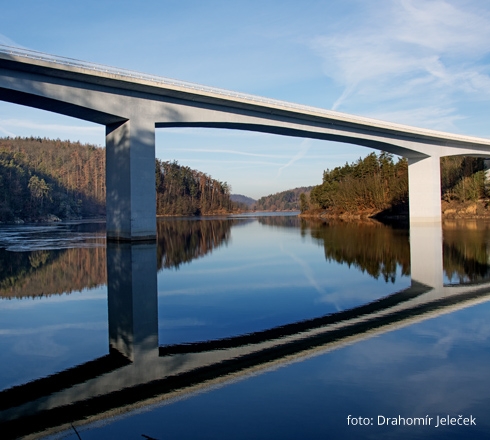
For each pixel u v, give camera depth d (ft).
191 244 119.85
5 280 62.85
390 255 84.07
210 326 37.63
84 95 114.11
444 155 201.26
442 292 49.83
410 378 24.84
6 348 32.42
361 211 353.51
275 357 28.81
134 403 22.50
